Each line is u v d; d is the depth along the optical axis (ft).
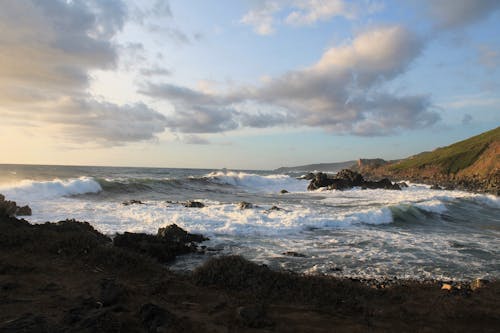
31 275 28.71
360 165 610.24
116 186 134.82
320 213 88.84
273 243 56.44
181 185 169.89
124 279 31.01
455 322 25.79
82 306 22.30
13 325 18.11
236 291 30.63
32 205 87.76
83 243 38.19
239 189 189.67
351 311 27.09
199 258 45.93
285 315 25.26
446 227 79.61
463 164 335.67
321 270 42.39
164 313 21.77
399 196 152.87
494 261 49.26
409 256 50.88
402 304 29.81
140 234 49.98
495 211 116.98
